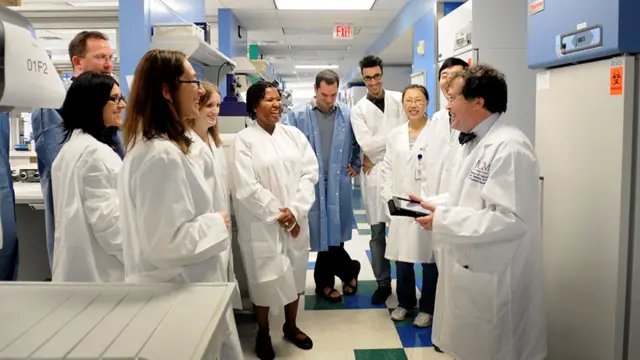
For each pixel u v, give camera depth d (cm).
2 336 92
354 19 712
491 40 349
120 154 195
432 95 495
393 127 325
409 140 283
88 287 121
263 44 951
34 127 214
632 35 150
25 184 318
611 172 161
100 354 85
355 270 344
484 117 166
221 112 333
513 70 352
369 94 329
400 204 179
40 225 322
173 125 136
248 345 263
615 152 159
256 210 234
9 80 91
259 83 252
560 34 179
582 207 176
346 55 1112
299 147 262
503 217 152
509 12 347
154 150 130
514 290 160
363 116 321
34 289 119
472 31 348
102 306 108
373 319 297
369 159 321
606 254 165
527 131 355
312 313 308
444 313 177
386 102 327
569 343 186
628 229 159
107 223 172
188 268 145
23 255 320
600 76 165
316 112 311
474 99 162
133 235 140
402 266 294
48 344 89
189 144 141
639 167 156
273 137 252
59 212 175
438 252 186
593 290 172
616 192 159
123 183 140
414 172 273
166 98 135
